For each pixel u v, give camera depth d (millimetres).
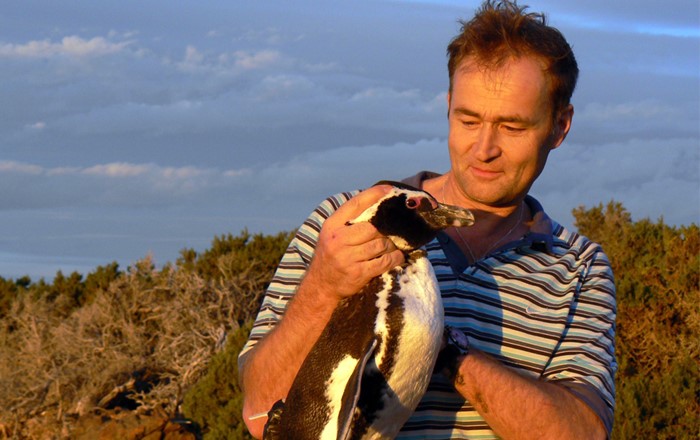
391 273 3824
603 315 4023
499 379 3617
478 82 3875
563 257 4098
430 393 3879
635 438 10039
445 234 4062
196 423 12219
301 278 4051
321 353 3791
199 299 15453
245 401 4016
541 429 3580
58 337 14242
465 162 4000
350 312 3807
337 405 3740
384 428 3803
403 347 3699
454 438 3855
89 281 19203
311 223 4141
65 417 13203
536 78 3855
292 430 3789
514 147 3912
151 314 15242
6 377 13547
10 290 19266
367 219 3859
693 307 11703
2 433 13250
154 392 13297
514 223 4176
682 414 10227
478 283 3959
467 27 3941
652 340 11641
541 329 3908
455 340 3723
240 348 12438
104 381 13570
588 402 3719
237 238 18125
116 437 11695
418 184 4426
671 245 13086
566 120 4145
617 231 16469
